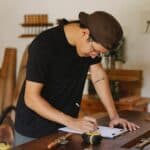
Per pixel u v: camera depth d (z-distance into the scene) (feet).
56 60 6.16
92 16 5.53
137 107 12.41
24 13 16.37
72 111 6.67
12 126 7.79
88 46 5.71
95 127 6.04
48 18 15.80
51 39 6.12
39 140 5.61
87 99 12.64
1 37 17.08
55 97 6.45
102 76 7.26
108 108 7.11
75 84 6.59
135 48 13.83
